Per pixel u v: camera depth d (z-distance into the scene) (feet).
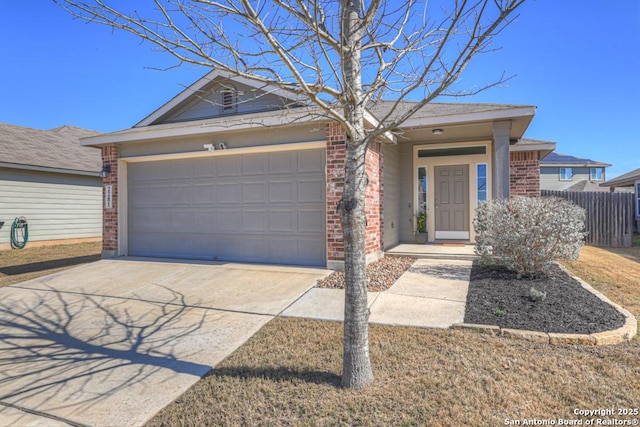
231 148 26.09
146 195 29.78
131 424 8.71
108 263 27.09
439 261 25.94
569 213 19.47
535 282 18.67
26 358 12.47
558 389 9.34
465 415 8.36
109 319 16.20
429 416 8.38
